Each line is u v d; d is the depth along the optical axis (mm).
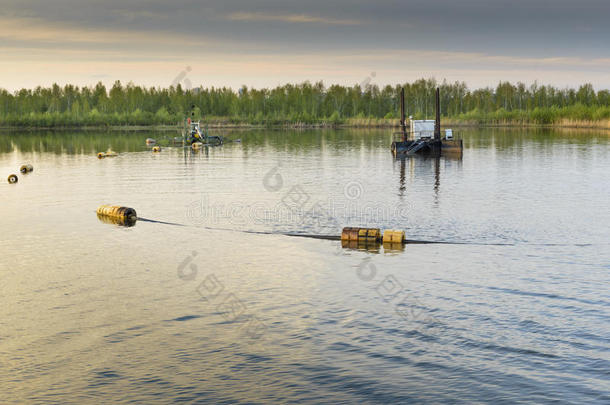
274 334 17391
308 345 16656
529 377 14703
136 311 19219
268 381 14664
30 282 22281
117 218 34844
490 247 27547
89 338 17062
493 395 13898
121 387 14344
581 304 19609
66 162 73312
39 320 18391
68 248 27656
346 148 96625
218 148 98500
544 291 20984
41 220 34656
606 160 69688
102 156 79812
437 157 76812
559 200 41219
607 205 39031
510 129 164875
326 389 14266
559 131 148000
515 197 42688
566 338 16906
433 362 15555
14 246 28062
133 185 50188
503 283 21953
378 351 16234
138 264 24875
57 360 15695
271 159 76188
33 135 159000
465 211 37000
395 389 14227
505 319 18375
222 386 14422
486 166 64688
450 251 26797
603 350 16094
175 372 15094
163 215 36094
